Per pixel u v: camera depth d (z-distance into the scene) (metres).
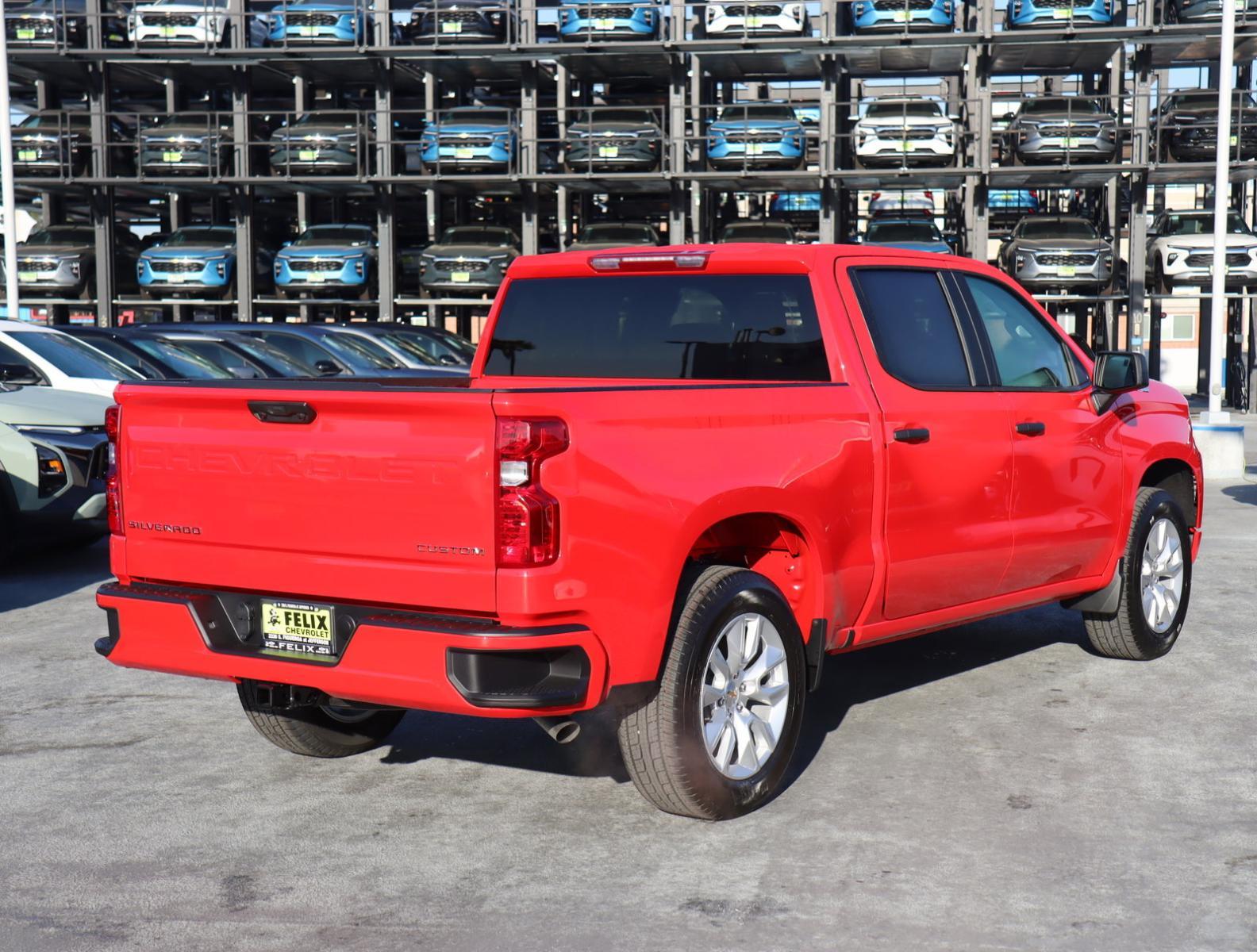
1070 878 3.82
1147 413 6.43
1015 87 31.67
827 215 25.42
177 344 13.56
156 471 4.24
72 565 9.81
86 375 11.02
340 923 3.56
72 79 28.59
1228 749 5.07
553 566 3.67
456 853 4.07
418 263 27.52
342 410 3.85
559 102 26.78
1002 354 5.61
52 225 28.77
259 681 4.16
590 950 3.38
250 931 3.52
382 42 26.27
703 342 5.06
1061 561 5.86
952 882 3.80
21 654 6.85
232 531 4.08
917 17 24.48
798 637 4.51
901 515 4.94
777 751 4.45
